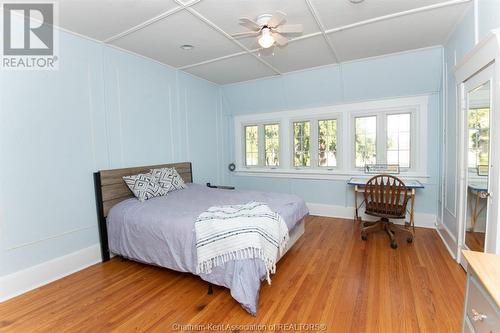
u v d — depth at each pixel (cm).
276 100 468
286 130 480
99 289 228
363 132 418
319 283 229
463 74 241
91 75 283
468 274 110
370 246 308
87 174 279
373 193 330
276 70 402
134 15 233
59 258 252
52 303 208
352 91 401
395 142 396
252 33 237
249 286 190
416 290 213
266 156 511
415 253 285
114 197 297
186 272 241
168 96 384
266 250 206
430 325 172
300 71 404
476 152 224
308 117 458
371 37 287
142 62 341
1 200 213
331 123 443
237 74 424
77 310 198
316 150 457
